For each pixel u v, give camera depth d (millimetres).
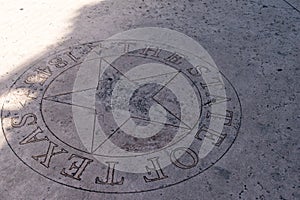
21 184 2076
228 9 3656
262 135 2383
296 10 3668
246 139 2354
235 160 2225
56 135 2355
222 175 2137
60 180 2098
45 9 3645
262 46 3154
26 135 2355
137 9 3637
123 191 2043
